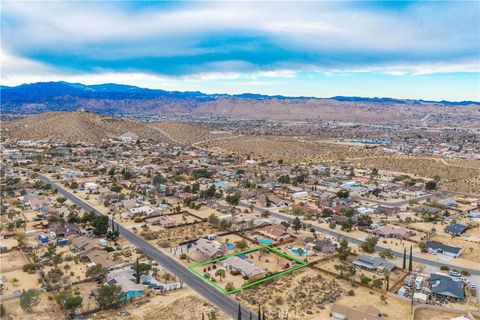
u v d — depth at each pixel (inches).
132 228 6825.8
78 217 7003.0
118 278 4665.4
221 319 3966.5
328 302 4370.1
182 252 5757.9
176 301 4333.2
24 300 4020.7
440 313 4188.0
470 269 5383.9
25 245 5920.3
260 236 6525.6
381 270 5167.3
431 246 6043.3
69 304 3986.2
